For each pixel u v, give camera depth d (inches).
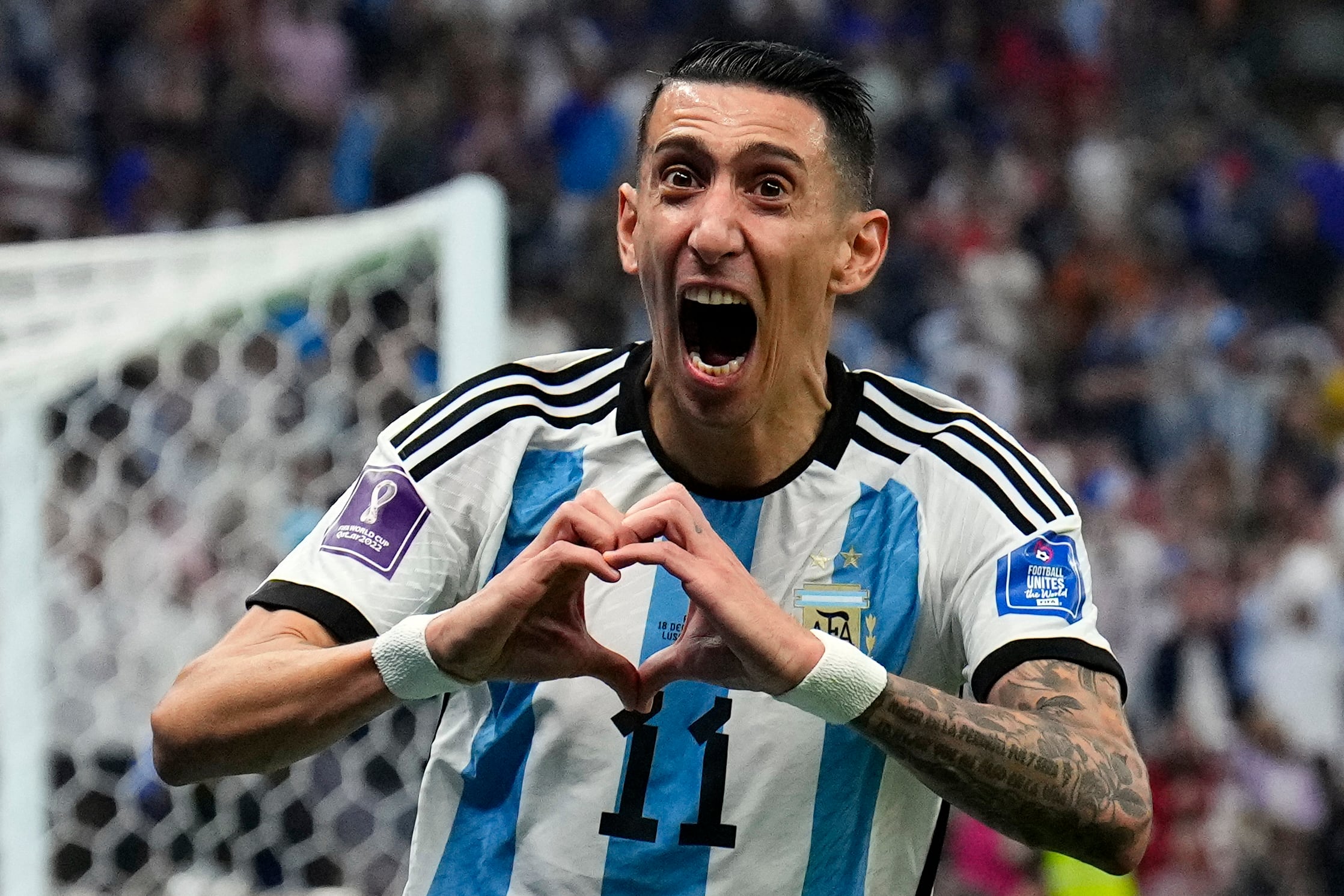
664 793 286.0
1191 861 1036.5
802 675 254.5
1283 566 1213.1
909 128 1684.3
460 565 294.8
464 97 1550.2
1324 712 1162.6
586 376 305.7
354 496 293.9
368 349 749.3
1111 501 1268.5
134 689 669.3
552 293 1364.4
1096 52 1851.6
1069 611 281.7
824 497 295.0
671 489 261.6
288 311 767.7
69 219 1357.0
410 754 647.8
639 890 286.0
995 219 1581.0
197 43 1528.1
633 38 1690.5
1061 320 1508.4
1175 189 1699.1
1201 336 1466.5
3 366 477.4
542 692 289.1
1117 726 271.9
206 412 734.5
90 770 656.4
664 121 283.9
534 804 290.0
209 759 270.5
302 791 645.9
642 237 286.7
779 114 280.5
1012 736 259.1
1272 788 1105.4
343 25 1585.9
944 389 1401.3
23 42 1485.0
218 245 538.3
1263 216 1697.8
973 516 290.0
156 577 687.7
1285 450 1412.4
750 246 277.7
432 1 1615.4
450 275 518.3
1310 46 1916.8
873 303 1455.5
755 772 285.4
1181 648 1174.3
